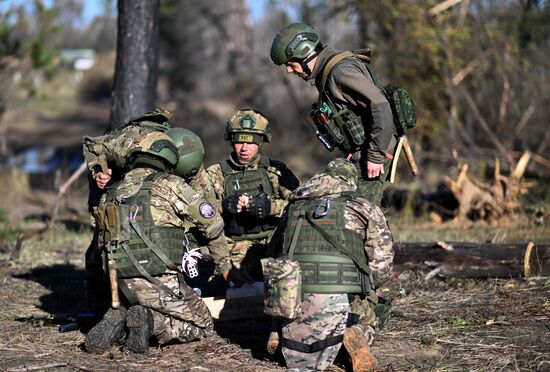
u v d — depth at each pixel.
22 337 7.52
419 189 16.47
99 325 6.89
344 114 7.30
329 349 6.37
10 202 19.22
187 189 7.04
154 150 7.19
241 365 6.71
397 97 7.31
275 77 30.02
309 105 28.41
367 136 7.30
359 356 6.29
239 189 8.11
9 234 13.59
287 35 7.39
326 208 6.57
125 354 6.93
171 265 6.88
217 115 32.56
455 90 19.58
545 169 17.84
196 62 37.56
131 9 12.19
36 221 15.95
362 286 6.54
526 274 9.24
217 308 7.73
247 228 8.08
